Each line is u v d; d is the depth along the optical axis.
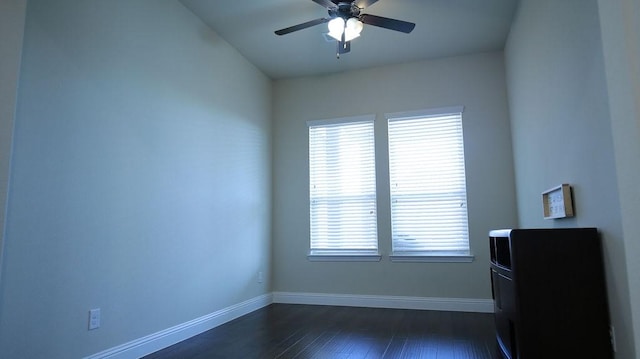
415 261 4.55
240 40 4.21
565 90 2.41
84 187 2.54
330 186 4.96
